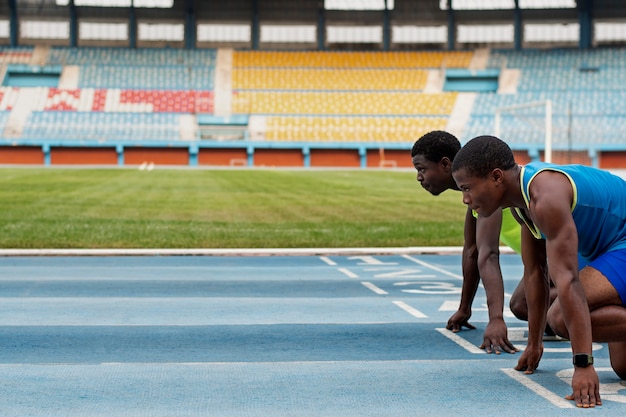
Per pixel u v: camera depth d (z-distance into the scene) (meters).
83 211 18.33
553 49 60.09
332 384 4.52
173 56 60.38
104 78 57.84
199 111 55.97
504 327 5.39
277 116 55.97
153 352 5.38
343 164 54.47
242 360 5.14
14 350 5.43
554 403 4.08
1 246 12.09
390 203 22.33
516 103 56.12
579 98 55.25
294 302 7.57
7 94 55.53
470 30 61.88
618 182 4.10
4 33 60.34
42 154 52.72
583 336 3.88
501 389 4.38
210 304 7.43
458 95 57.59
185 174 40.03
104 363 5.04
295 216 17.94
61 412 3.94
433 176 5.09
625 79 56.34
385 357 5.23
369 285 8.73
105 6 60.19
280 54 61.16
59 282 8.86
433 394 4.29
